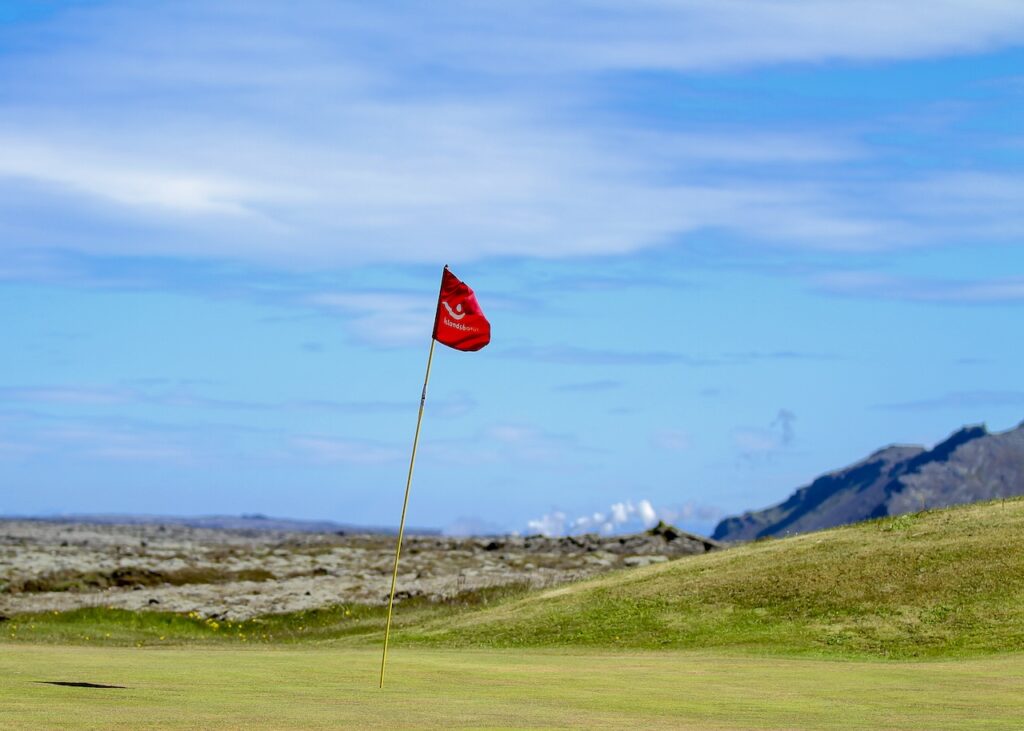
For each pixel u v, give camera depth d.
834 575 42.62
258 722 19.27
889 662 33.94
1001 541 42.91
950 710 23.48
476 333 27.09
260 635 57.38
